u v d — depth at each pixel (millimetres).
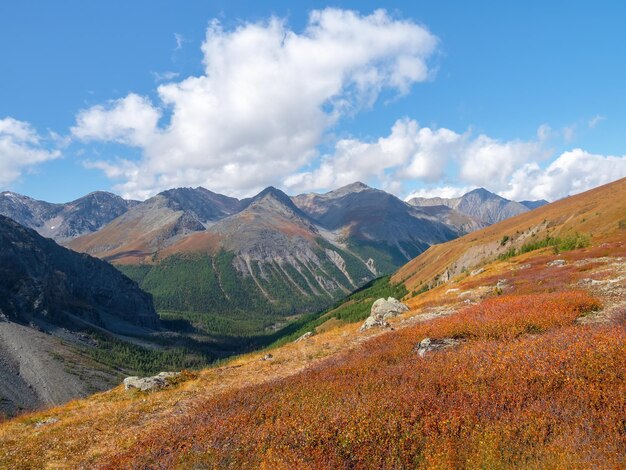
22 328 192750
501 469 8508
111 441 17031
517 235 171125
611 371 11227
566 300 24578
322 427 11961
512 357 14336
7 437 19547
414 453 10102
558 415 9969
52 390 148000
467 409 11258
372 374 17656
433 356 18391
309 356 30062
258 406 16391
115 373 184875
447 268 190000
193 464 12008
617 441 8336
